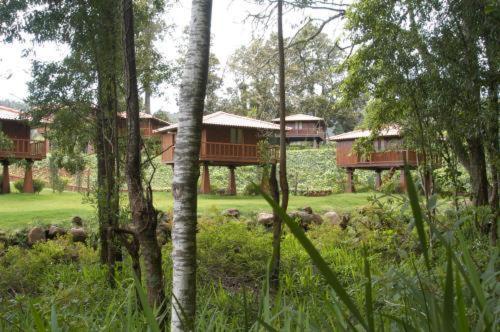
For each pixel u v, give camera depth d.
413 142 8.38
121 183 7.11
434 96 7.53
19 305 3.59
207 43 3.59
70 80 7.36
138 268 5.23
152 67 7.84
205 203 18.98
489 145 7.95
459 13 7.32
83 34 7.07
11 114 24.27
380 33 8.07
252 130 26.23
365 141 12.27
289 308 1.73
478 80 7.50
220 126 25.64
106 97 7.02
